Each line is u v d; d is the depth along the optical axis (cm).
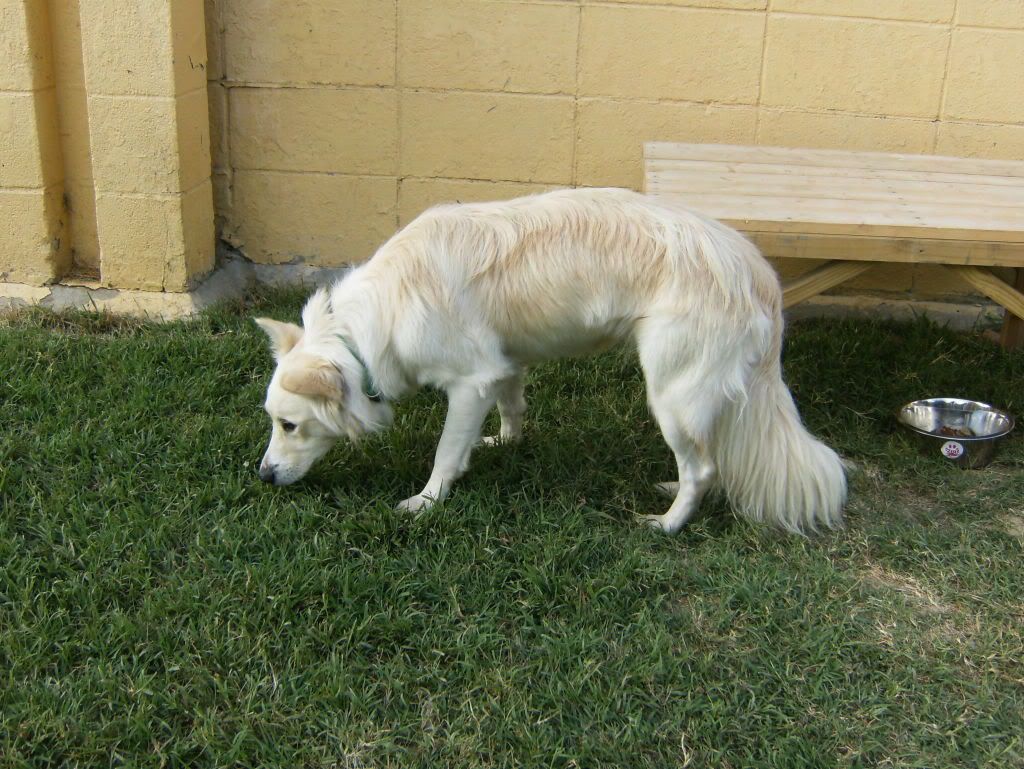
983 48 258
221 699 153
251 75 265
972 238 195
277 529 180
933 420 222
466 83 265
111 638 159
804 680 159
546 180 273
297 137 270
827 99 264
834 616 170
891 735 152
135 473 194
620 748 148
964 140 265
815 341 250
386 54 263
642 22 259
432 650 161
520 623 168
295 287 276
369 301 177
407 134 269
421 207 275
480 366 181
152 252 255
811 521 186
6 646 157
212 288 267
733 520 190
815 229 196
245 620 163
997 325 269
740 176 227
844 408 224
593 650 162
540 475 198
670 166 233
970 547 184
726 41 260
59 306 257
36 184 253
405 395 188
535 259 177
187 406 215
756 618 169
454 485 195
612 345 187
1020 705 156
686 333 173
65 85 255
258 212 277
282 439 184
